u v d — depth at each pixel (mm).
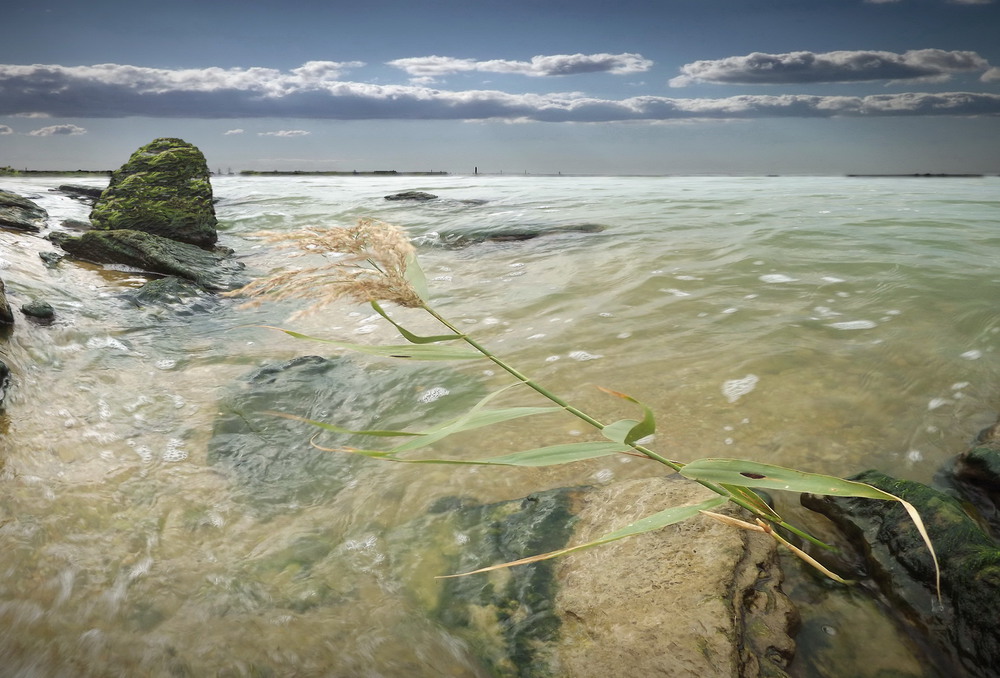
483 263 8328
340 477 3252
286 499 3061
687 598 2158
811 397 3705
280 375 4453
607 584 2305
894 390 3715
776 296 5668
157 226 9250
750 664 1979
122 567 2521
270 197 16969
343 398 4195
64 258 7363
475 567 2512
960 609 2064
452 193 18578
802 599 2281
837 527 2670
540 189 20703
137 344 5059
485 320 5750
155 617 2271
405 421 3838
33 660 2068
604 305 5805
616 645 2062
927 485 2865
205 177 9953
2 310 4605
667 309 5527
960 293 5262
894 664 2021
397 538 2729
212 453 3445
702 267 6797
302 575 2512
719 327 4977
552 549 2555
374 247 1523
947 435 3223
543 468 3193
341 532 2791
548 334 5160
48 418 3676
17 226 9055
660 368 4266
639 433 1451
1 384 3867
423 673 2064
